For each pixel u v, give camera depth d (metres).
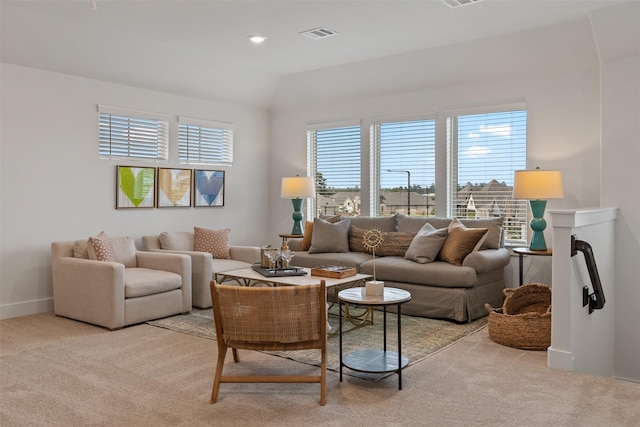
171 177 6.18
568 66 5.05
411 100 6.14
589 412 2.67
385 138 6.42
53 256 4.87
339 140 6.82
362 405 2.77
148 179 5.95
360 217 6.19
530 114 5.34
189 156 6.40
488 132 5.63
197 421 2.56
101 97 5.48
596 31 4.32
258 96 7.02
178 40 5.19
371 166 6.53
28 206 4.93
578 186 5.07
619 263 4.45
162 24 4.71
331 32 4.91
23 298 4.92
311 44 5.31
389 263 5.07
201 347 3.86
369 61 5.96
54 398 2.85
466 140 5.79
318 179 7.05
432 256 5.02
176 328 4.41
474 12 4.36
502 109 5.48
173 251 5.43
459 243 4.88
